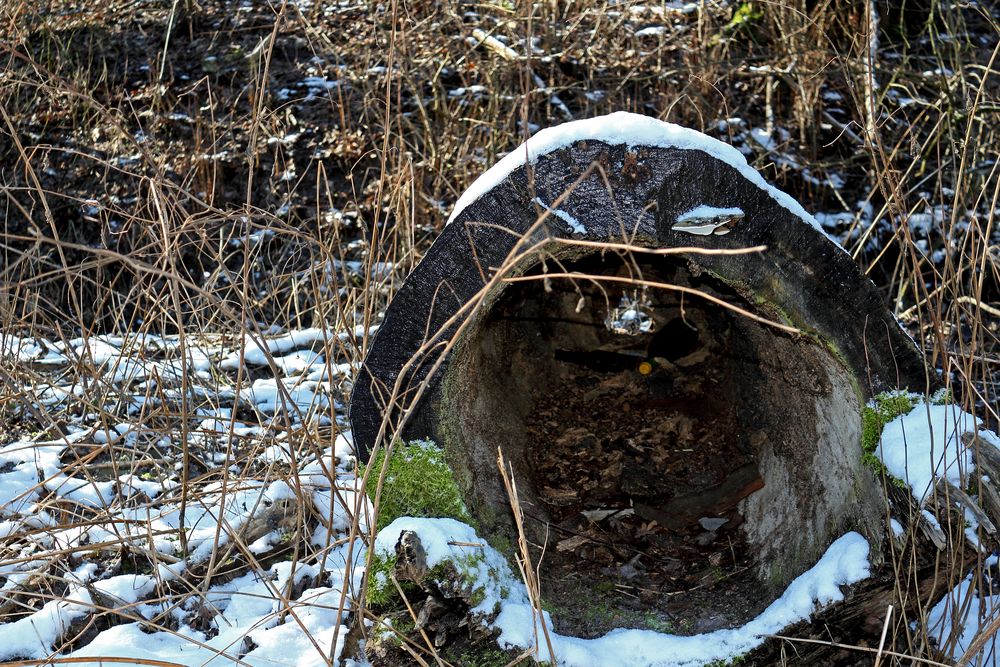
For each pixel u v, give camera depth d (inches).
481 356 126.6
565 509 132.3
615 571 115.1
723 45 251.1
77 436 147.5
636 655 95.3
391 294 169.8
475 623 88.7
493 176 89.6
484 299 91.2
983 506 88.7
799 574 102.9
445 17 259.8
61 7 300.8
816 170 233.1
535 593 86.2
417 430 95.3
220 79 275.6
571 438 152.6
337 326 126.3
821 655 95.6
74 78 270.5
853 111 235.5
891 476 91.7
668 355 174.7
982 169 211.8
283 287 222.1
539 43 255.4
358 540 117.8
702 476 138.6
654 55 248.5
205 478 128.8
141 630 103.7
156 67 280.2
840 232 221.6
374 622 90.3
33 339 176.6
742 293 94.4
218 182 247.0
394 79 252.4
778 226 89.2
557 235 89.2
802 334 94.3
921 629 92.5
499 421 133.4
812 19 227.1
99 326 221.0
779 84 249.4
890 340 94.9
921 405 96.0
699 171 86.9
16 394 137.8
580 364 178.7
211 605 105.6
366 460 95.3
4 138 264.2
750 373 133.1
